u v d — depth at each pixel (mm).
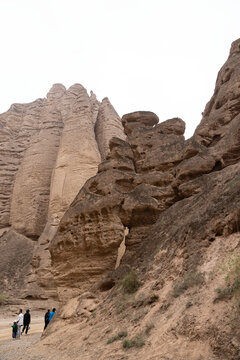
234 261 7594
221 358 5543
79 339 10234
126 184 16719
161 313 8180
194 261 8969
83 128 50469
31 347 11836
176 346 6527
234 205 9320
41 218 50562
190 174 15250
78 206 16328
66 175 47094
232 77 18906
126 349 7660
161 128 19766
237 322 5844
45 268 38750
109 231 14914
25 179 54031
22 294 37875
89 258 15180
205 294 7367
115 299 11234
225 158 15172
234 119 16172
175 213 13320
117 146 19203
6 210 55469
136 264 12398
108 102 57531
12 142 61969
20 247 46750
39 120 64562
